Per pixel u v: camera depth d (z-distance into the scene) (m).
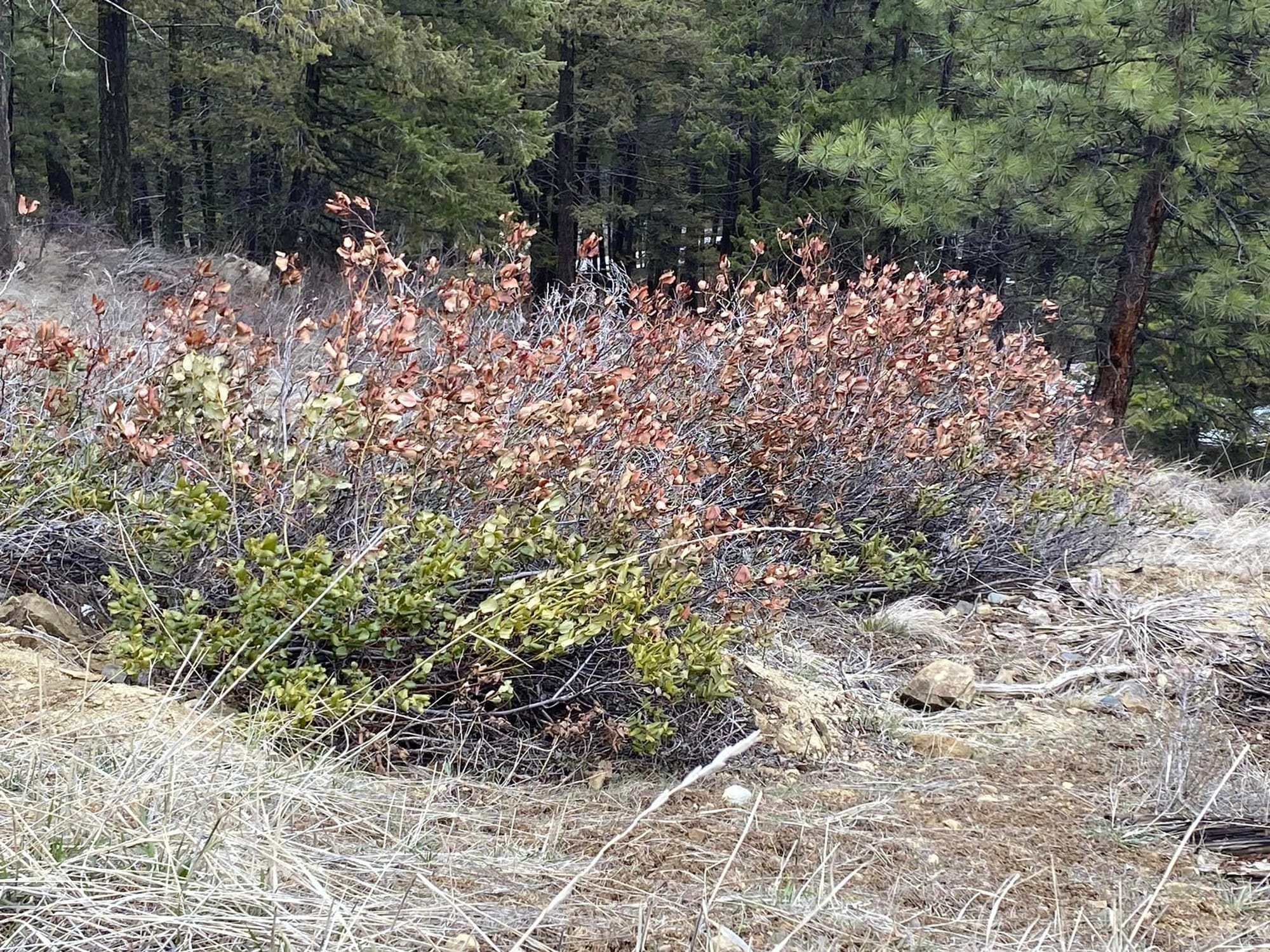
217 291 4.58
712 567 4.79
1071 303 14.28
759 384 5.76
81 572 4.32
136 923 2.18
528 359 4.45
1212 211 12.30
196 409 4.16
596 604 3.94
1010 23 12.60
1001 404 7.04
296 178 18.19
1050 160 11.69
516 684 4.02
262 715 3.35
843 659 5.32
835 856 3.24
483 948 2.42
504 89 17.86
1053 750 4.51
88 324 6.49
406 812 3.13
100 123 17.66
